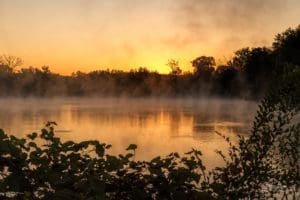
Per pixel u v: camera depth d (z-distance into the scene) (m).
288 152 3.18
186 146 26.66
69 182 2.97
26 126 50.19
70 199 2.84
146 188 3.07
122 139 33.41
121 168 3.05
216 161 14.09
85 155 3.16
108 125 52.00
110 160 3.06
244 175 3.19
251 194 3.17
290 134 3.17
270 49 112.56
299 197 3.61
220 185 3.12
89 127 48.03
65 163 3.05
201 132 40.75
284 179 3.17
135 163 3.15
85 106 131.88
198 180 3.05
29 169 3.00
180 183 3.04
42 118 67.44
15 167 2.98
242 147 3.26
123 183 3.10
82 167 3.04
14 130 44.28
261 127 3.32
